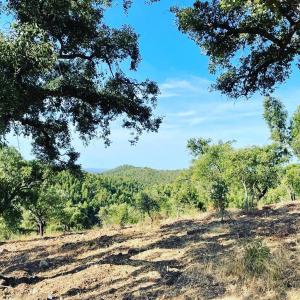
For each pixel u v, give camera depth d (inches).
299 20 381.1
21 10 410.0
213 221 544.1
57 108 543.5
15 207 1059.3
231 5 356.5
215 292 278.2
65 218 2223.2
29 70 369.1
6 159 972.6
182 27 432.1
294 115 1312.7
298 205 585.6
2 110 359.3
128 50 508.4
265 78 491.5
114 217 2448.3
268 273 287.6
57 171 668.1
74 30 457.4
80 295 311.9
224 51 457.1
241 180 1161.4
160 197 2026.3
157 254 398.0
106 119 562.6
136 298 289.3
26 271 408.5
